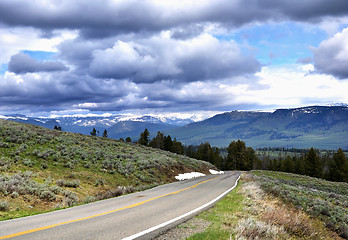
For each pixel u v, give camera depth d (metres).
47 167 18.77
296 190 24.70
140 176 23.11
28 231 6.61
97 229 6.86
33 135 26.44
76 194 15.00
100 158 25.61
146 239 6.17
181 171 33.19
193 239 6.07
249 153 100.00
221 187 20.11
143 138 91.88
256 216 9.62
